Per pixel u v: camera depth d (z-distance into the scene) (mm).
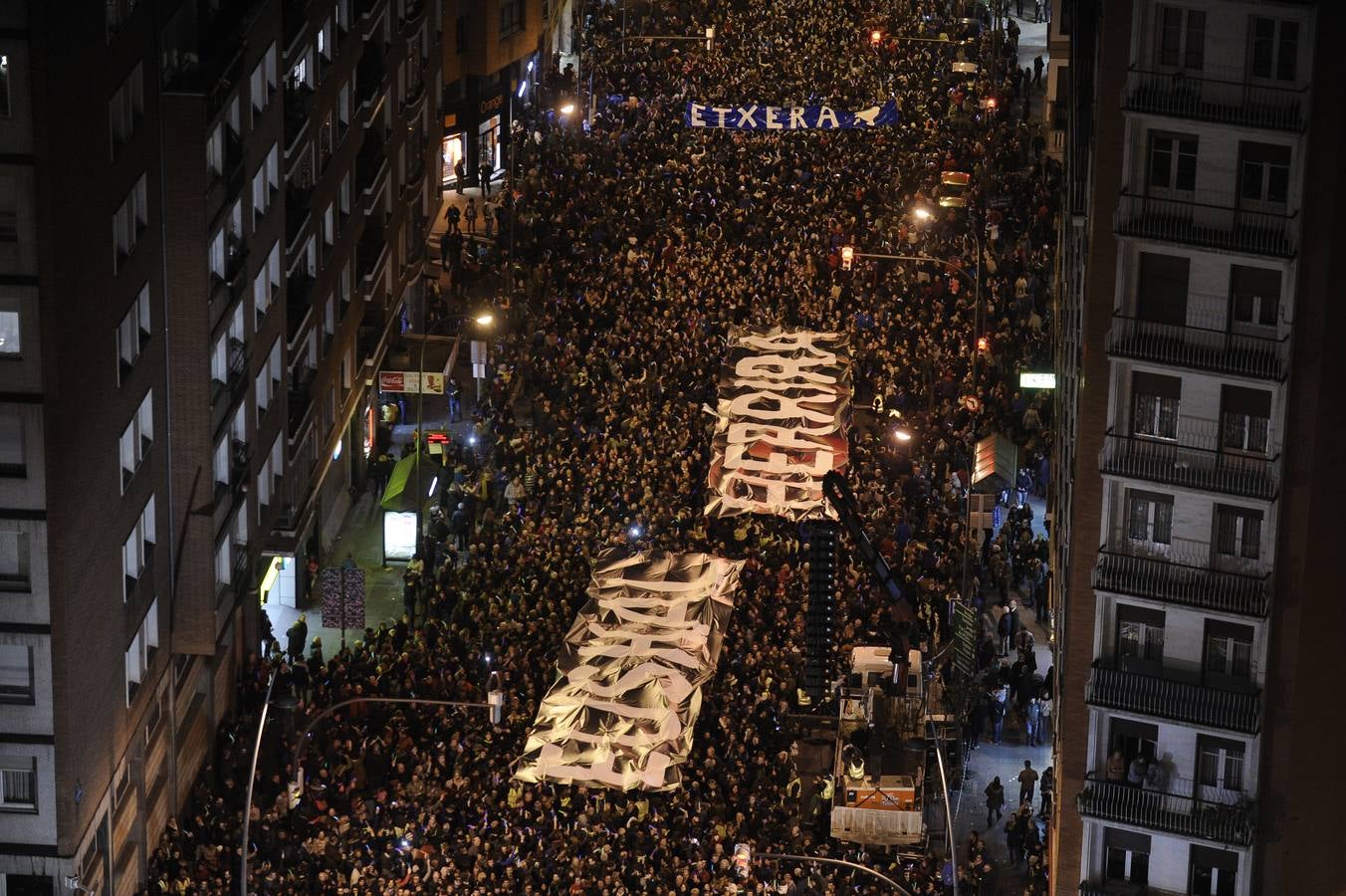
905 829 80250
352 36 114250
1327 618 68000
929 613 99125
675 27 185125
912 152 154625
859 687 89500
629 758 81875
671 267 134625
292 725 89812
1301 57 66312
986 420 115125
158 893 78812
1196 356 68938
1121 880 72812
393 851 80125
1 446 70688
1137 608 71375
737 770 85812
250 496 94938
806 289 131625
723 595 93125
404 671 91750
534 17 165625
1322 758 68812
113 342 76188
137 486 80562
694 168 150125
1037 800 89688
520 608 96562
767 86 170000
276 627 104500
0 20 67000
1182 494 70312
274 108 96062
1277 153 67438
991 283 130250
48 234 68938
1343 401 66688
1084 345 71688
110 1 74250
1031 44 192500
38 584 71812
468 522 107875
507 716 87500
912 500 108812
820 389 112688
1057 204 136375
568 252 138500
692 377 121000
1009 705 97312
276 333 98438
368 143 120375
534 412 119500
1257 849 69938
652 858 79562
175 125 81562
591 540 103688
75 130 70812
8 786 73688
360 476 121938
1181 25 68000
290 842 79938
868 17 187250
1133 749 71938
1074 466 76562
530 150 155250
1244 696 69125
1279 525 68250
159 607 84062
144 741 82125
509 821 82062
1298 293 67000
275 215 97438
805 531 100938
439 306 136500
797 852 81125
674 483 109062
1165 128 68688
